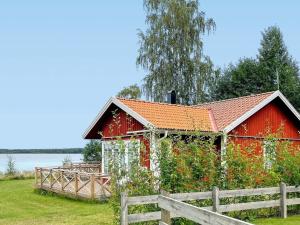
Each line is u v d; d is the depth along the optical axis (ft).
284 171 47.75
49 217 49.90
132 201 35.42
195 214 24.49
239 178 44.04
